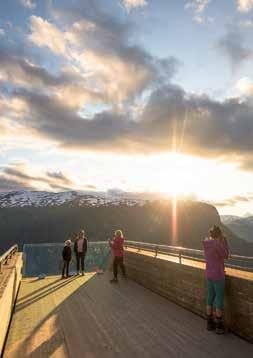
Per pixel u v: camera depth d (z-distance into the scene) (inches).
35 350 233.9
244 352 214.7
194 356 212.7
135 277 507.8
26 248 644.7
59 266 629.6
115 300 382.3
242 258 243.9
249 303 231.5
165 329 269.3
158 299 380.5
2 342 227.5
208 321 260.5
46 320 307.9
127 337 255.0
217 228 262.5
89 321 301.1
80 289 457.7
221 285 251.9
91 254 684.7
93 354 224.1
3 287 260.4
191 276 320.2
